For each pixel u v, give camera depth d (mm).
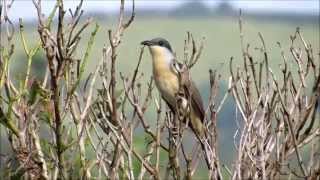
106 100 10367
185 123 11414
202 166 11250
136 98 10383
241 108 10430
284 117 10484
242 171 10234
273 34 55375
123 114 10344
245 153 10273
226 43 65500
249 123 10266
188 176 10188
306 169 10719
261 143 10227
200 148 10391
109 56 10453
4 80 10328
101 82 10922
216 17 74312
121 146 10117
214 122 10242
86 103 10234
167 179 10438
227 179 11031
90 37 10133
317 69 11336
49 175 10789
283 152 10445
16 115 10586
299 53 10883
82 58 10422
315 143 10773
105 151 10469
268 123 10398
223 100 10383
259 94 10430
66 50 9836
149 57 27953
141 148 12594
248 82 10484
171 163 10297
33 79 10641
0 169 10789
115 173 10188
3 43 10586
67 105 10086
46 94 10438
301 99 10750
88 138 10891
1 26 10586
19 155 10500
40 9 9898
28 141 10570
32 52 10703
